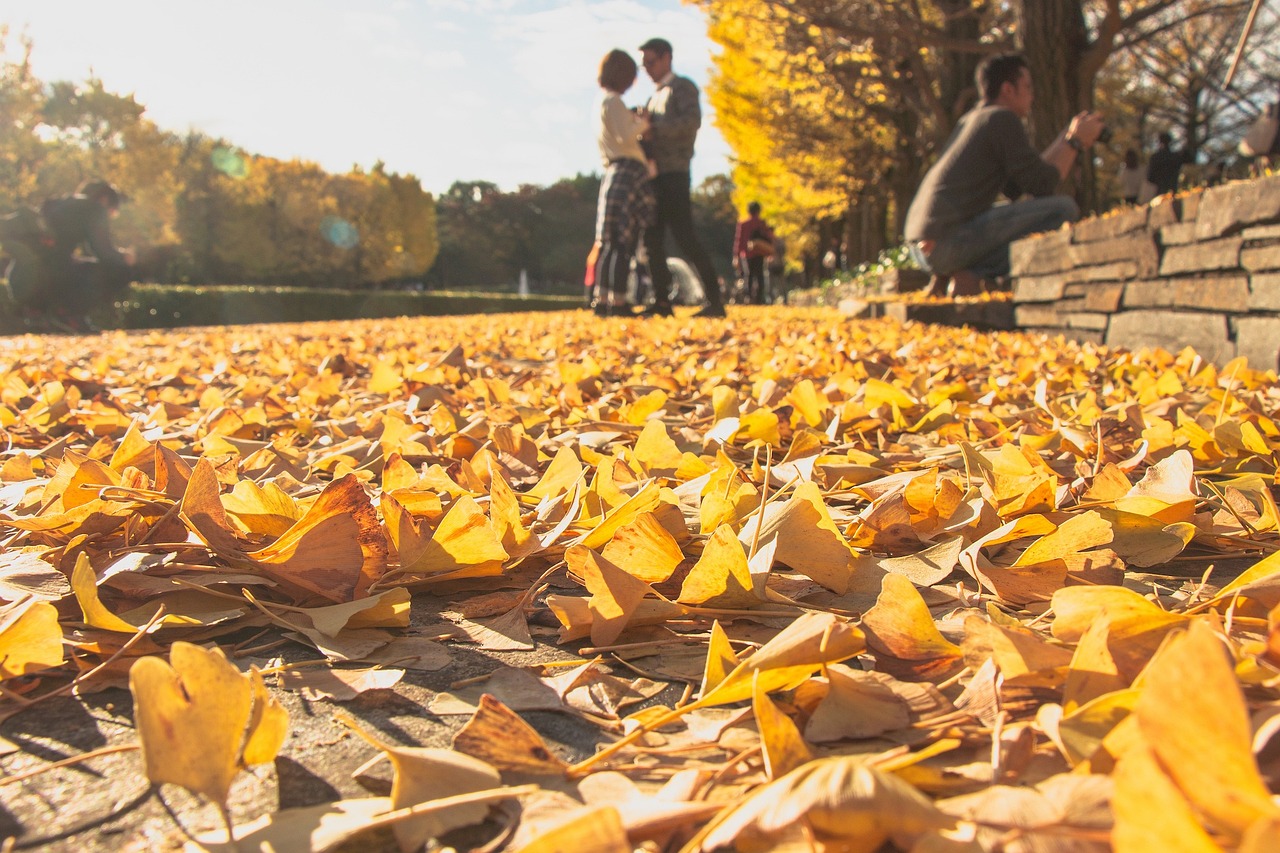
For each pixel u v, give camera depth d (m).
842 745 0.68
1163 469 1.33
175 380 3.78
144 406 2.99
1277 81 20.16
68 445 2.24
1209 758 0.43
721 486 1.41
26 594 1.00
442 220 82.50
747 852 0.51
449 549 1.08
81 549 1.17
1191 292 3.92
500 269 84.00
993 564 1.19
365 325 10.34
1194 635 0.45
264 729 0.64
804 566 1.06
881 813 0.47
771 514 1.13
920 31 10.77
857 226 25.53
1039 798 0.50
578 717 0.79
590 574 0.95
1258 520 1.30
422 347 5.34
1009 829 0.48
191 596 1.05
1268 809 0.40
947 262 7.84
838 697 0.71
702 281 9.19
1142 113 25.11
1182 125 24.78
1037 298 6.16
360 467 1.74
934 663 0.80
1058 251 5.77
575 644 0.97
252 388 3.15
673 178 8.77
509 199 84.81
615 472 1.38
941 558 1.13
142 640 0.95
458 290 83.31
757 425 1.87
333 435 2.21
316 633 0.96
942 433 2.06
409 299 27.38
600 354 4.54
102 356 5.05
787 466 1.57
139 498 1.25
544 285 86.25
